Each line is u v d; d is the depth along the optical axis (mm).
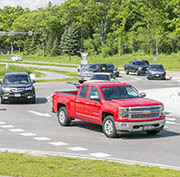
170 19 132375
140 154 12859
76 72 80000
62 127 18797
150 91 38094
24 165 10531
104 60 125562
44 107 27516
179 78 62281
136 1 135625
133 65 71250
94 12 148500
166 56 116500
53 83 53250
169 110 25359
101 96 16672
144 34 130875
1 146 14031
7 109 26297
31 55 184750
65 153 12641
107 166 10562
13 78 30438
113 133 15758
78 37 157250
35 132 17266
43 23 176000
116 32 136500
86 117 17469
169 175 9609
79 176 9359
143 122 15633
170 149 13773
